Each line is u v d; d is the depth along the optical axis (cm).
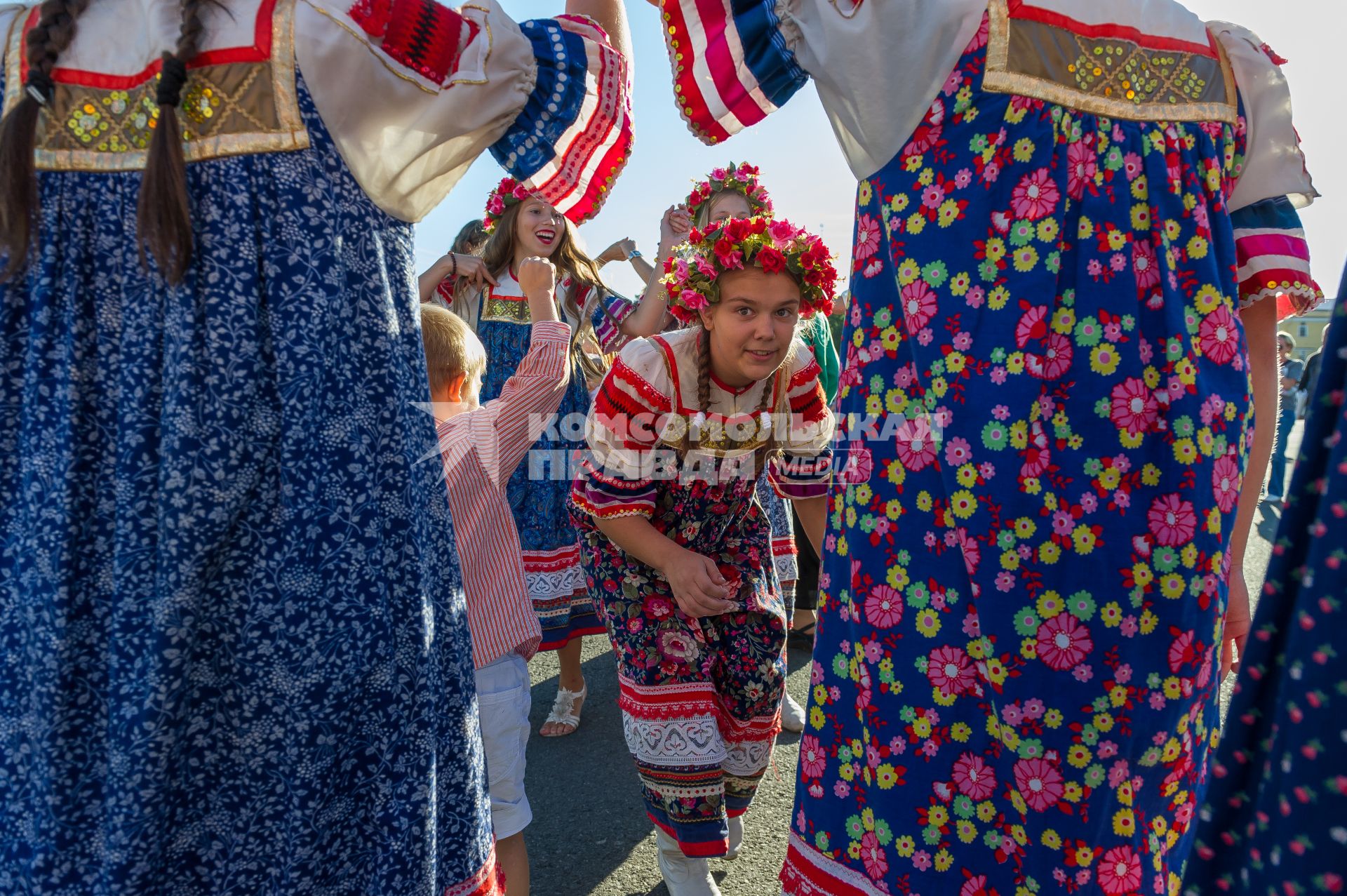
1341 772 72
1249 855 81
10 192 113
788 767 294
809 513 221
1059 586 120
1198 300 124
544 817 267
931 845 129
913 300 129
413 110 128
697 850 188
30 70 116
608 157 155
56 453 117
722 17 141
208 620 118
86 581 117
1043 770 122
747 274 172
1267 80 130
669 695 190
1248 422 127
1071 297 121
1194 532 120
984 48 122
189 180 118
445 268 341
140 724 111
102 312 119
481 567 189
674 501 197
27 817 117
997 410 121
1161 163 123
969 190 125
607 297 336
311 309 121
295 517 119
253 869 120
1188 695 124
